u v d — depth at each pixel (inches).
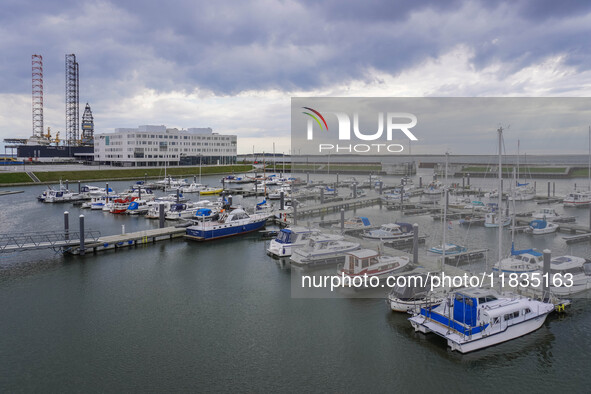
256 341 938.1
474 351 866.8
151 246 1840.6
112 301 1186.0
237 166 7391.7
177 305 1154.7
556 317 1021.8
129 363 852.0
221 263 1572.3
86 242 1727.4
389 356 863.7
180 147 7406.5
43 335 975.0
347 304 1133.7
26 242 1739.7
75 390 762.8
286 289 1269.7
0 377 803.4
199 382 786.2
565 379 780.6
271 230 2037.4
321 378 792.3
